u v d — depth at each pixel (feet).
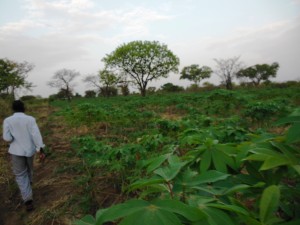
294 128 2.87
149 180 2.59
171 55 131.34
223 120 14.21
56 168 16.72
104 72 136.05
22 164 12.22
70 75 165.99
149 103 53.78
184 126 14.30
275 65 174.40
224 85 140.67
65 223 10.54
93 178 13.66
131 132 25.70
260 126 19.49
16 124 12.26
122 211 2.04
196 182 2.72
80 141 12.85
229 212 2.49
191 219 1.97
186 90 155.12
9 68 109.81
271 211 2.38
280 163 2.75
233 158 3.31
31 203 12.12
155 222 1.90
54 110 66.23
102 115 27.40
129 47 126.21
